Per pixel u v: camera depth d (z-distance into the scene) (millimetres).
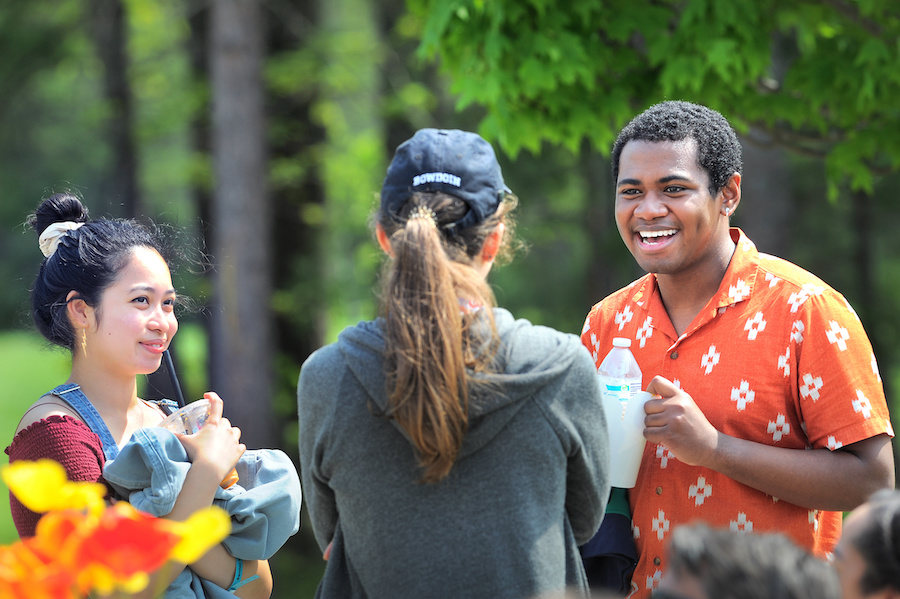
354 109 26031
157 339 4379
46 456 3990
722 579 2334
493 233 3732
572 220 26359
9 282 47438
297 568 19344
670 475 4504
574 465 3566
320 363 3555
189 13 21922
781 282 4457
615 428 4359
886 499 3186
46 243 4484
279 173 22250
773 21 9164
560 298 26547
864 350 4285
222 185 17516
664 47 8531
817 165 22906
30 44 25750
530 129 9078
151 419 4621
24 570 2404
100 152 44812
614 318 5094
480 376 3316
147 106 25375
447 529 3367
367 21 29281
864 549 3109
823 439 4270
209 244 20906
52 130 44312
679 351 4652
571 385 3496
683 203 4441
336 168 23094
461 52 9031
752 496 4348
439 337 3246
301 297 22953
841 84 8898
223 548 4102
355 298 24047
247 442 17578
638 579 4602
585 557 4516
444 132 3748
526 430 3395
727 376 4469
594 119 8820
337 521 3807
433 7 8781
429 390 3211
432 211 3570
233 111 17359
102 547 2385
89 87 41656
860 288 24828
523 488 3391
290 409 21766
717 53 8062
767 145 9367
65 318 4340
